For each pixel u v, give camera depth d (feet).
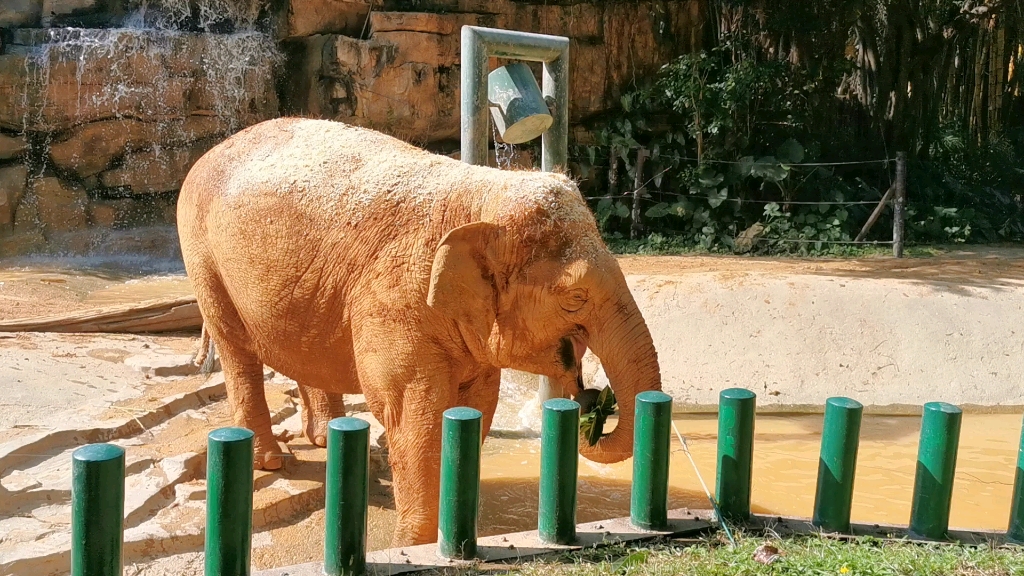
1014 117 66.74
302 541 17.17
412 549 13.50
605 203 54.39
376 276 15.11
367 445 12.48
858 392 30.35
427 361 14.97
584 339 14.48
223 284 18.07
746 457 14.28
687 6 58.49
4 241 45.78
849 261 45.39
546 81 23.58
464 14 52.75
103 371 24.34
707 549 13.35
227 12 52.65
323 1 51.52
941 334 32.37
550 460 13.51
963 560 12.87
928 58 57.06
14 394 21.63
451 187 15.08
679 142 55.88
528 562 13.05
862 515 19.99
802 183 53.88
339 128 17.12
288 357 17.12
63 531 16.19
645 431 13.85
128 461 18.75
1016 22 61.41
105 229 48.73
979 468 23.66
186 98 50.26
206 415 22.22
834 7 55.01
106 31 48.01
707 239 51.67
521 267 14.20
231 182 17.19
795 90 55.88
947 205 56.90
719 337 32.42
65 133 48.21
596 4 56.13
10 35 49.44
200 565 15.90
